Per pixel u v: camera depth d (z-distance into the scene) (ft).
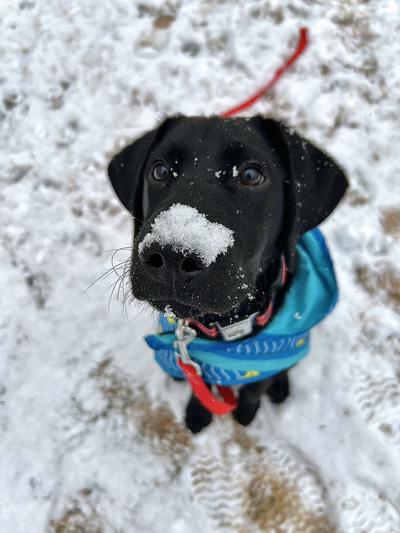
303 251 1.11
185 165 0.91
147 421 1.32
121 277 1.13
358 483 1.23
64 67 2.04
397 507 1.20
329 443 1.28
